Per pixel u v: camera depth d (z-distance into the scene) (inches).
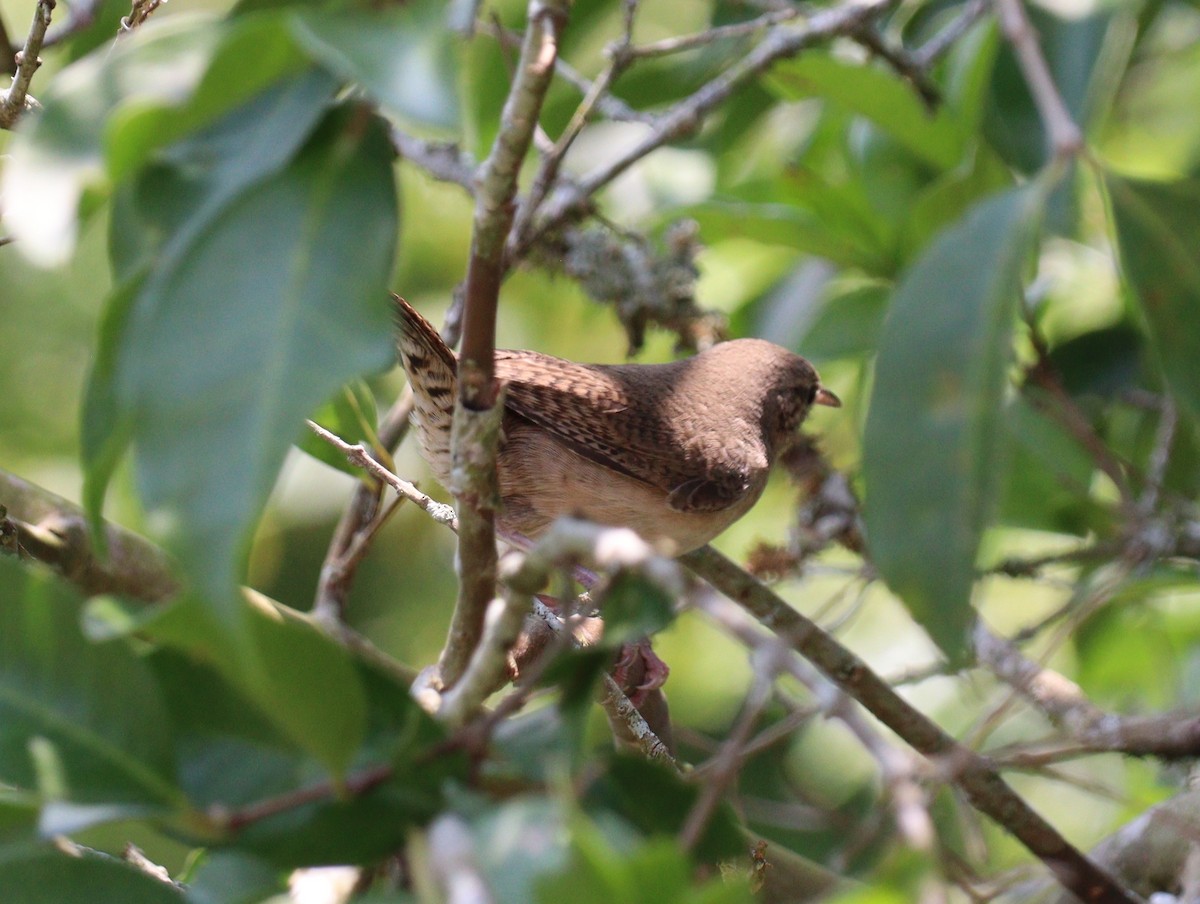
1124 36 319.0
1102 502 349.1
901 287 144.4
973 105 317.7
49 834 131.7
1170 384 171.2
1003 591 444.5
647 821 150.0
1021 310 312.7
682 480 373.1
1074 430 319.0
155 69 130.7
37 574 142.9
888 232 379.2
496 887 116.3
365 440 283.0
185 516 116.3
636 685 312.7
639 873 114.0
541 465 368.5
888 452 140.3
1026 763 225.5
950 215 326.6
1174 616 403.9
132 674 141.3
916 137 331.9
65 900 149.3
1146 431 395.2
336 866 137.5
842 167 428.1
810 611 458.3
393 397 508.1
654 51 297.4
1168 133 469.7
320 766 143.3
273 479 116.5
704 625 489.1
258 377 121.7
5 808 133.6
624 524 373.4
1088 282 399.9
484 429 169.8
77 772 136.2
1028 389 355.3
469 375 165.8
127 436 129.0
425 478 503.8
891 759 123.2
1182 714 233.1
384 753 143.6
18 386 531.8
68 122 128.0
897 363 141.6
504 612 146.5
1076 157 153.8
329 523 534.3
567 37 399.5
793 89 360.5
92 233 526.9
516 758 142.6
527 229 323.9
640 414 373.1
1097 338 372.2
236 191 130.2
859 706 277.0
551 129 402.0
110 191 135.8
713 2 410.0
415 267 537.6
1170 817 246.2
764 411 396.8
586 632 270.5
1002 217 141.9
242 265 127.6
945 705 423.8
